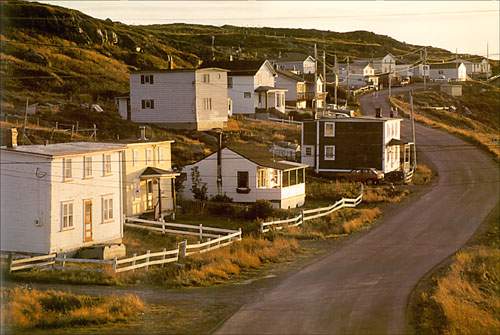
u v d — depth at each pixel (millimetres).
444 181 70250
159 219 51906
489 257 44031
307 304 32125
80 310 28500
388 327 28703
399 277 38500
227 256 41688
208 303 31906
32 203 40469
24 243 40688
